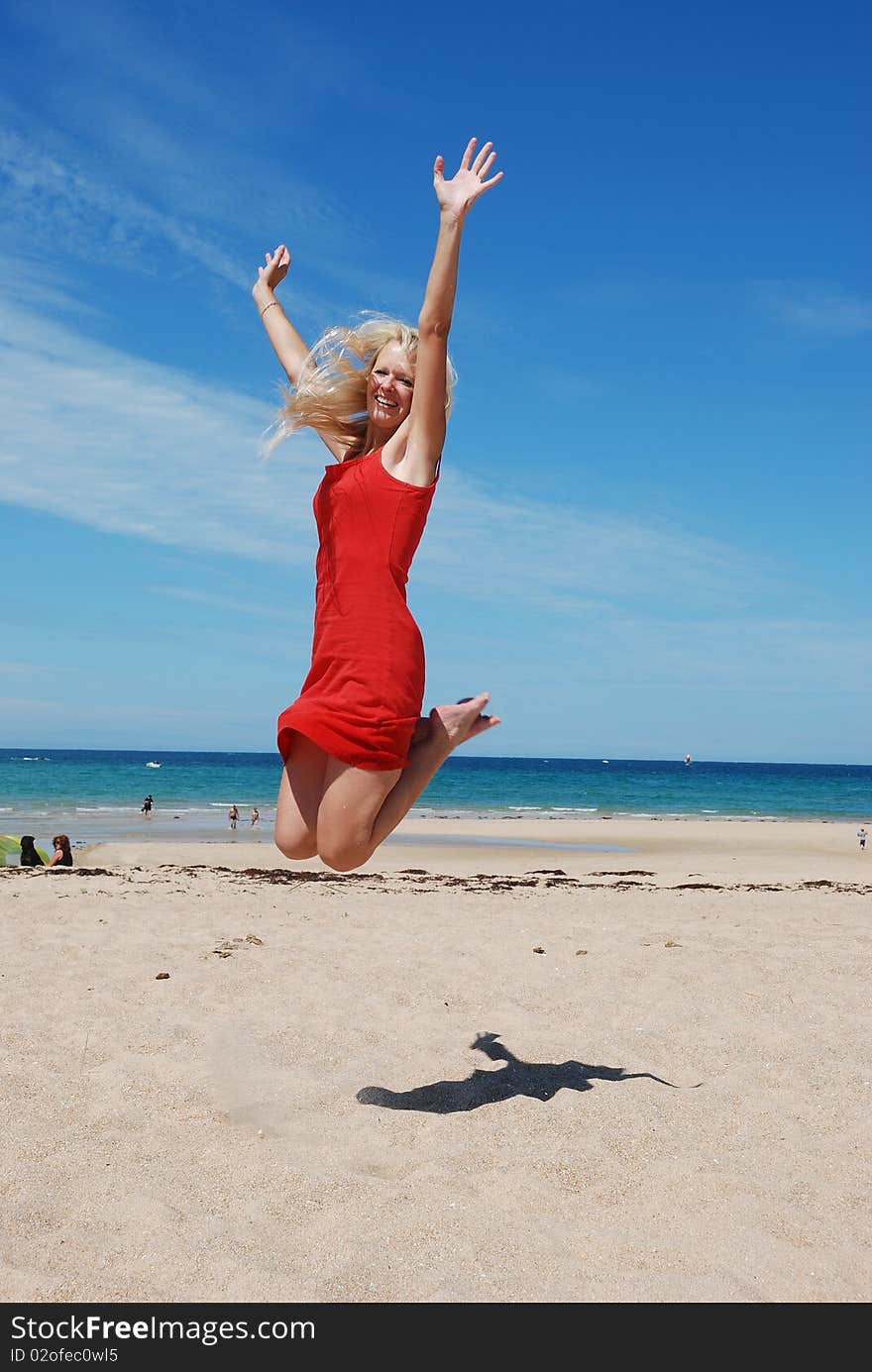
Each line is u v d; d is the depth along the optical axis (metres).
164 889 11.60
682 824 37.41
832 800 61.06
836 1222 3.24
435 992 6.44
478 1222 3.15
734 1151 3.83
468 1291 2.76
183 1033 5.31
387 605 3.50
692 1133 4.01
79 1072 4.64
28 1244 2.96
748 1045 5.25
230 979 6.62
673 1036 5.45
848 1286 2.85
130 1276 2.80
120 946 7.64
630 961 7.47
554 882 15.16
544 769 148.88
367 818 3.48
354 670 3.45
